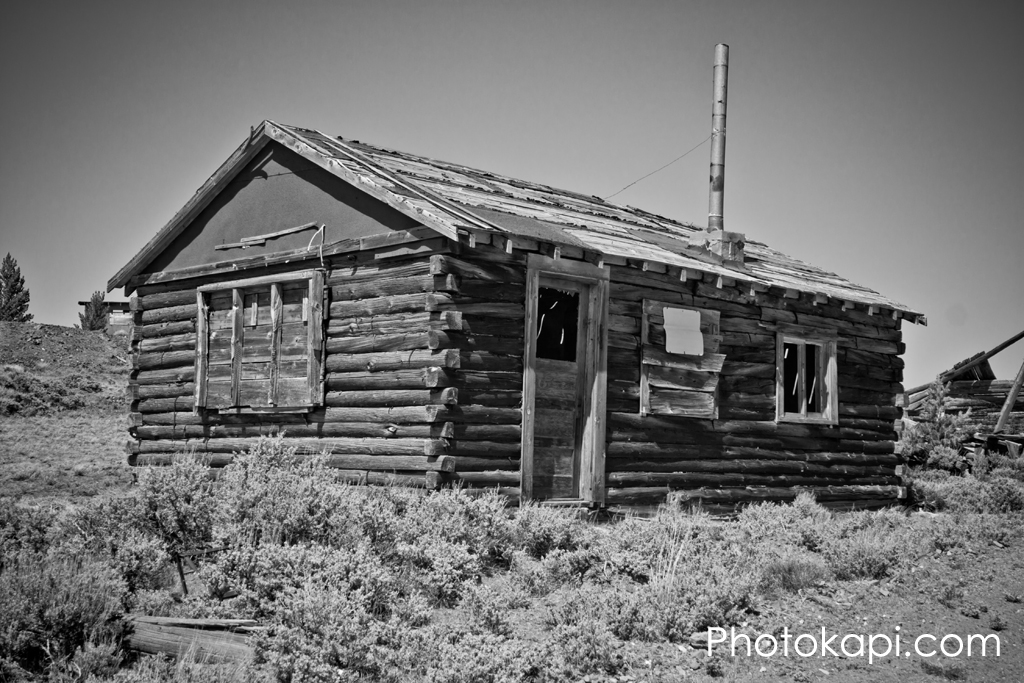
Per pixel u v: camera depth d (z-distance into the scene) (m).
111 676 6.61
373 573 7.94
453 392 11.30
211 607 7.65
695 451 14.50
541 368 12.66
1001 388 31.77
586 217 15.76
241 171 14.66
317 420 12.81
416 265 11.81
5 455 19.11
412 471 11.55
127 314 37.78
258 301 13.94
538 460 12.62
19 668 6.57
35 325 35.97
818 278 18.62
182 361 15.01
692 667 7.79
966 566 11.92
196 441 14.55
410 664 7.06
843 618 9.50
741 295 15.28
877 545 11.73
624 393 13.48
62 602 6.98
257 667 6.79
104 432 23.83
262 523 8.73
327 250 12.96
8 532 8.77
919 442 27.80
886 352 18.25
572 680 7.27
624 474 13.45
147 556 8.14
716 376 14.72
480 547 9.88
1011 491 18.50
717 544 10.98
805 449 16.47
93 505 9.30
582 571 9.93
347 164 13.05
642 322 13.70
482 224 11.36
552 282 12.77
